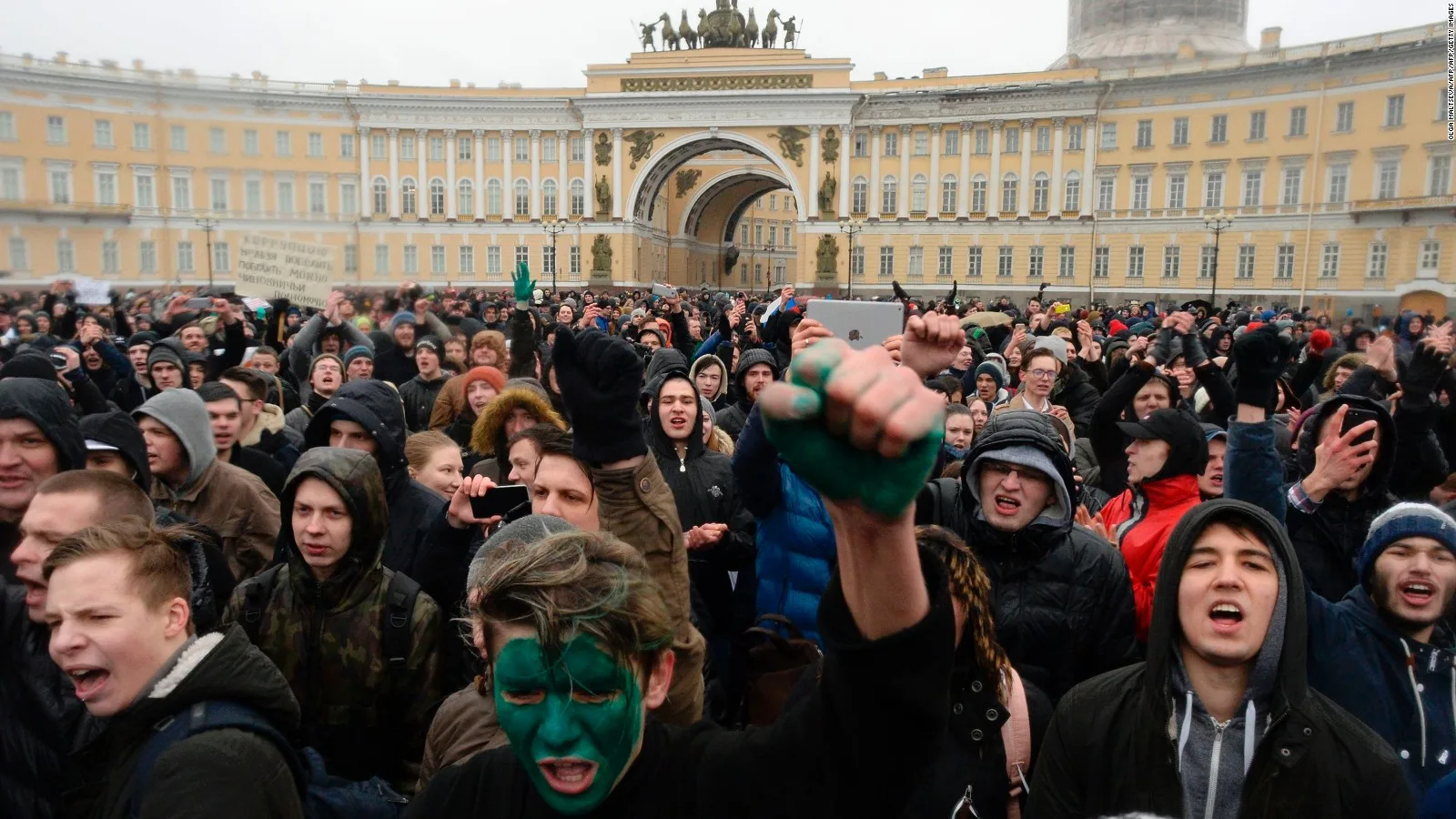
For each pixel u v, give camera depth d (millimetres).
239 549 5078
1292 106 50344
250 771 2422
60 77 19875
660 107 61938
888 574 1550
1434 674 3459
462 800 2145
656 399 5969
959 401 8867
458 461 5711
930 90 58969
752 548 5547
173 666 2602
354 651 3781
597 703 1935
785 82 60781
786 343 9961
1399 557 3463
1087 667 4023
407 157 62656
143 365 9875
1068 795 2924
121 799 2453
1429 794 2920
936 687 1633
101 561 2578
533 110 63125
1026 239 58469
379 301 11500
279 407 7594
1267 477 4000
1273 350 3988
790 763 1855
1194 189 54156
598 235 63156
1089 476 7207
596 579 2008
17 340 11711
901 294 6664
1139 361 6438
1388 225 46781
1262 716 2764
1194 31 67125
